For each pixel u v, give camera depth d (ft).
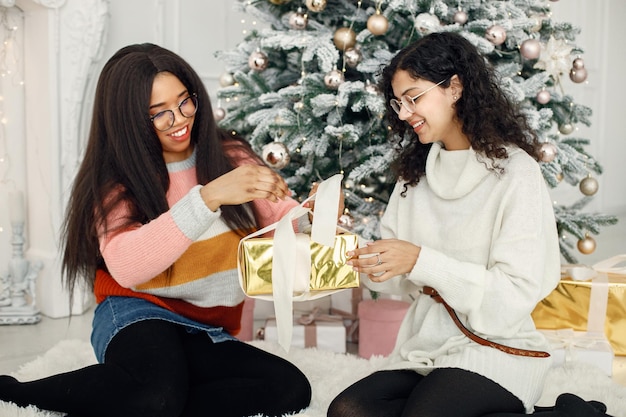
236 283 5.55
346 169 8.16
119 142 5.20
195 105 5.40
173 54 5.45
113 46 10.39
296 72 8.77
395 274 4.41
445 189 4.74
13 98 9.61
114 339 5.11
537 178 4.52
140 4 10.68
